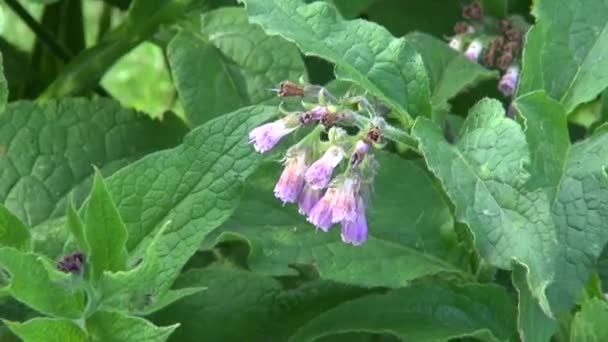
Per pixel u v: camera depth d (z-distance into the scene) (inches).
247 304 17.2
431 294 16.1
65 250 15.8
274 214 16.9
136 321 13.3
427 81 15.3
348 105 15.2
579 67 16.5
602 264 17.2
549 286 15.0
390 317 16.0
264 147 14.9
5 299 15.8
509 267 14.5
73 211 13.6
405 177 17.3
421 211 17.1
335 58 15.1
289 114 14.9
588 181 15.3
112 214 13.6
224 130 15.2
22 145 18.4
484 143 14.6
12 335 15.8
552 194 15.0
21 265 13.0
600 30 16.5
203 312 17.1
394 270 16.5
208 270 17.3
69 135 18.6
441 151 14.6
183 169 15.1
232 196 15.1
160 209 15.0
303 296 17.3
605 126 15.8
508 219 14.3
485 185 14.5
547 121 15.0
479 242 14.3
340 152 14.6
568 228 15.2
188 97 18.7
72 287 13.4
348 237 14.9
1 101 15.4
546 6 16.4
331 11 15.4
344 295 17.3
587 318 15.6
